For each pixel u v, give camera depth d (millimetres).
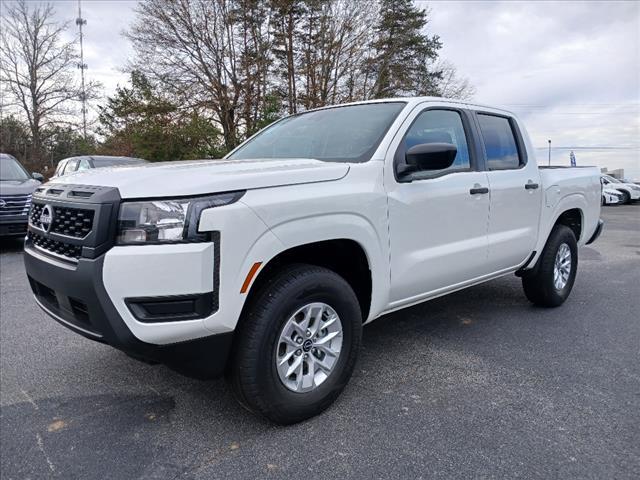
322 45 25141
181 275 2193
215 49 24328
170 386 3238
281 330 2545
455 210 3539
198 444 2555
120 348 2318
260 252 2389
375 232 2963
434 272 3432
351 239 2820
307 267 2705
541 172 4672
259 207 2387
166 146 23594
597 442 2535
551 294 4812
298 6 25125
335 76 25859
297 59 26219
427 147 2943
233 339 2506
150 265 2174
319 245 2781
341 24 25234
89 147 32250
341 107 3889
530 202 4344
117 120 27984
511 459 2389
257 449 2496
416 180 3264
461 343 3980
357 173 2906
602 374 3381
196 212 2225
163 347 2271
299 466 2352
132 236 2211
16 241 9984
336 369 2844
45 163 35656
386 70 28000
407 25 28266
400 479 2250
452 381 3266
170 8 23188
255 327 2461
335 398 2875
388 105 3551
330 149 3344
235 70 24906
